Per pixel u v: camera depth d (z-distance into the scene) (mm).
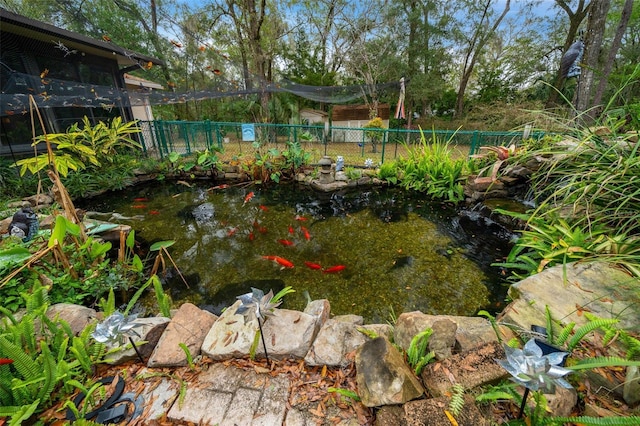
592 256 1877
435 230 3760
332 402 1137
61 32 4594
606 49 9422
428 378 1078
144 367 1359
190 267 2887
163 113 12297
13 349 1082
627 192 1975
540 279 1697
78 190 4855
